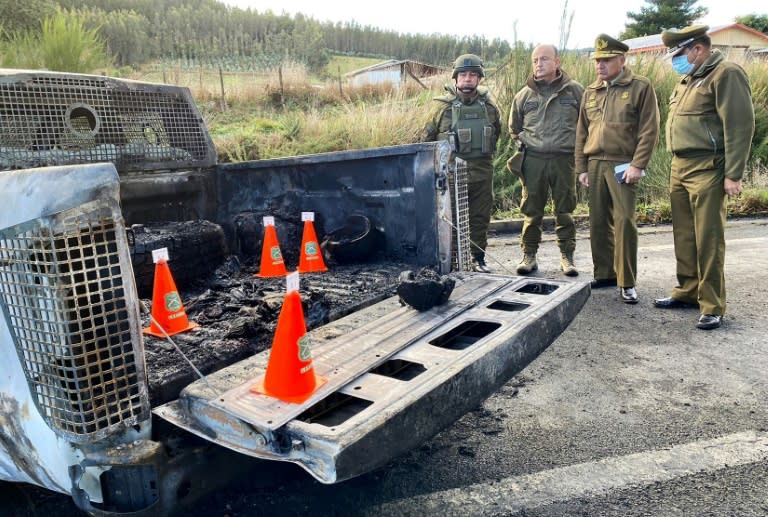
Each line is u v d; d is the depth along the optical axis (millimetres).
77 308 1459
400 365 2166
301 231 3537
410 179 3096
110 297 1537
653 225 8609
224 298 2742
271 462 2283
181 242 2893
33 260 1463
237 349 2074
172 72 15516
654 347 3855
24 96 2695
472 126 5027
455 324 2307
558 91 5152
